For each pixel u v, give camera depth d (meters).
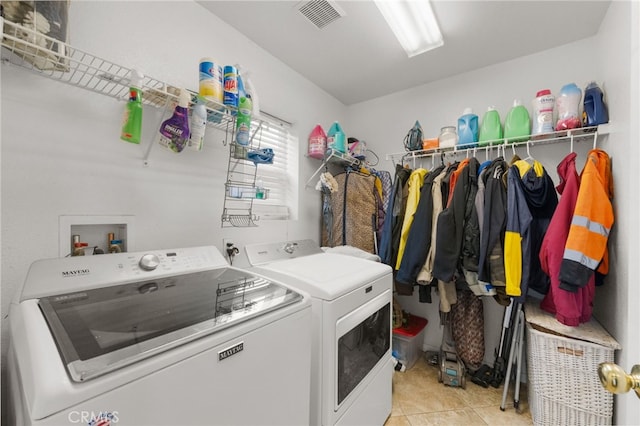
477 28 1.68
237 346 0.71
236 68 1.34
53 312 0.67
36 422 0.43
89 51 1.08
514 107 1.87
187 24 1.43
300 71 2.18
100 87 1.10
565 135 1.71
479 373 1.94
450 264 1.67
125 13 1.19
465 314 1.99
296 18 1.60
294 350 0.89
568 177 1.44
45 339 0.56
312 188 2.31
